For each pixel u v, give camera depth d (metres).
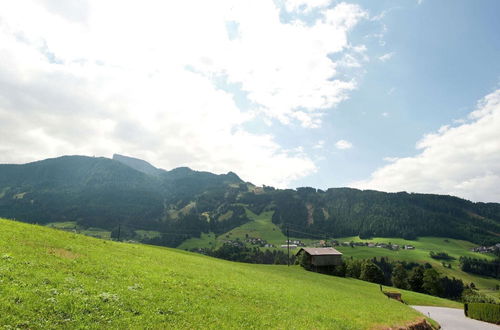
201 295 25.78
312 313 28.66
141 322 17.41
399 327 30.72
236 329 20.16
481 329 50.25
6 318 13.87
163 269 32.16
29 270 20.66
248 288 33.59
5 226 32.31
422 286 137.50
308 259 128.25
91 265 26.20
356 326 27.14
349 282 89.50
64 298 17.45
